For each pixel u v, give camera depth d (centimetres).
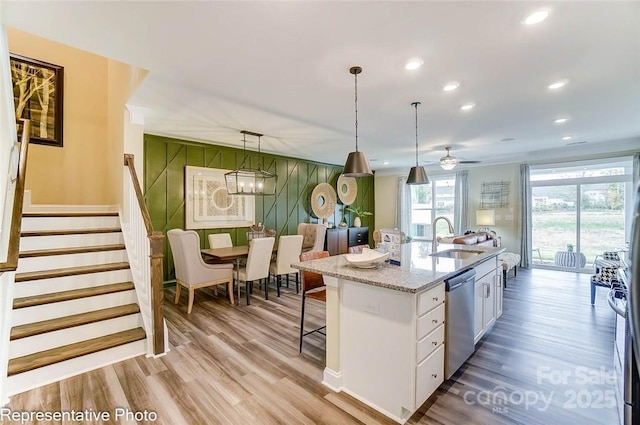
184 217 521
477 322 279
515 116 388
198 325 341
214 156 561
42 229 334
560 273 610
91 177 441
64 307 268
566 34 204
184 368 249
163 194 498
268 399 210
